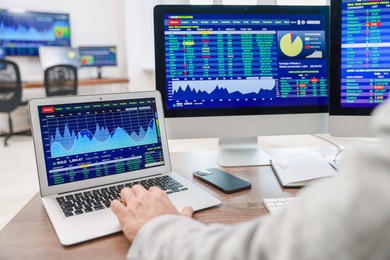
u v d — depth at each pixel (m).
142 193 0.69
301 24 1.17
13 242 0.67
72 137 0.90
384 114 0.29
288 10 1.16
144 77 5.99
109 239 0.67
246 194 0.91
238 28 1.16
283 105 1.20
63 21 5.44
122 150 0.96
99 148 0.93
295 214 0.31
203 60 1.17
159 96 1.03
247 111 1.19
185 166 1.17
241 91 1.18
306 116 1.21
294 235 0.29
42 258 0.61
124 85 5.96
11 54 5.02
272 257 0.30
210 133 1.20
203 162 1.21
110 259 0.61
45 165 0.87
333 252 0.27
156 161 1.01
